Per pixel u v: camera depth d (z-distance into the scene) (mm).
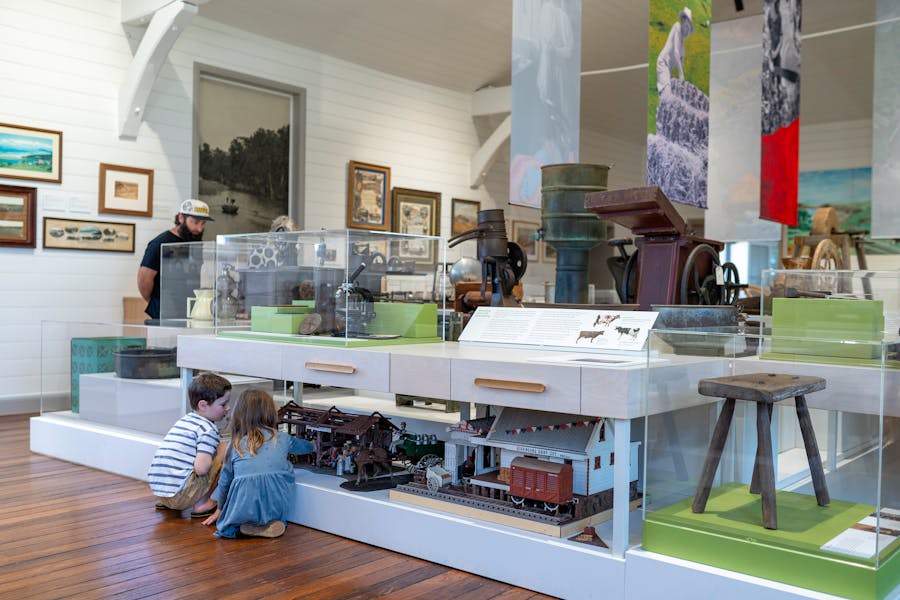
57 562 3125
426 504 3312
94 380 4934
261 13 8211
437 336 4246
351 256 3777
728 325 3699
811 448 2426
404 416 4207
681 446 2639
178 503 3754
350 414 3975
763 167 5559
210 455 3762
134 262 7488
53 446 5086
